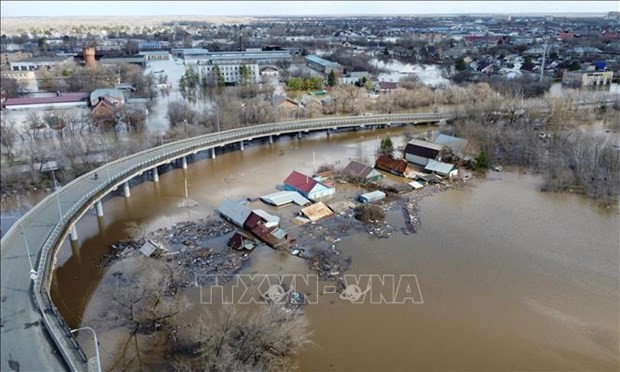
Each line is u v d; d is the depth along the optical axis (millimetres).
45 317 38562
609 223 62875
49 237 51125
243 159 97750
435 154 87812
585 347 39719
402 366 37875
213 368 35250
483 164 85688
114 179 70562
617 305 45156
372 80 179375
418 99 141250
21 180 81312
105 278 51656
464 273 51219
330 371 37375
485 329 42219
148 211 70312
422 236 60125
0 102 140125
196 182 83500
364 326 42781
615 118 104500
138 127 115562
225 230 62375
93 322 43625
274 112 118688
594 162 77000
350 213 67562
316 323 43219
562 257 54156
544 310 44688
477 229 61812
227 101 128625
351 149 103250
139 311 44062
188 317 43875
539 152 88812
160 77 190375
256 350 36531
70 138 96938
